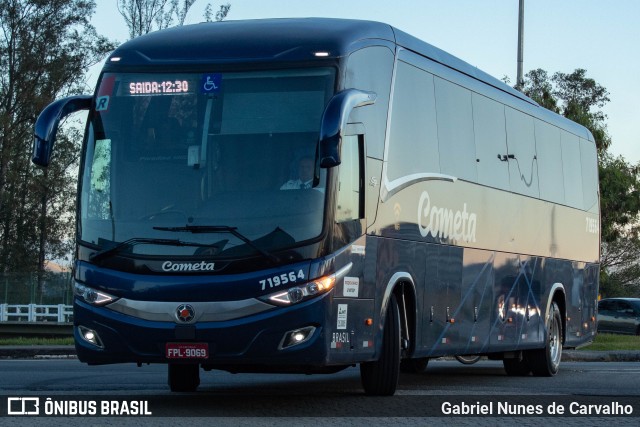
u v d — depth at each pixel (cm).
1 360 2597
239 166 1265
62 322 5909
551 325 2206
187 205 1261
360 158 1342
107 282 1263
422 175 1559
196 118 1293
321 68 1295
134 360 1257
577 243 2409
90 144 1322
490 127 1888
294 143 1267
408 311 1523
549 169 2223
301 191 1248
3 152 8081
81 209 1306
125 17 6744
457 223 1703
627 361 3145
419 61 1578
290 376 1998
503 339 1925
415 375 2202
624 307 5931
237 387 1661
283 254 1230
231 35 1345
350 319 1305
